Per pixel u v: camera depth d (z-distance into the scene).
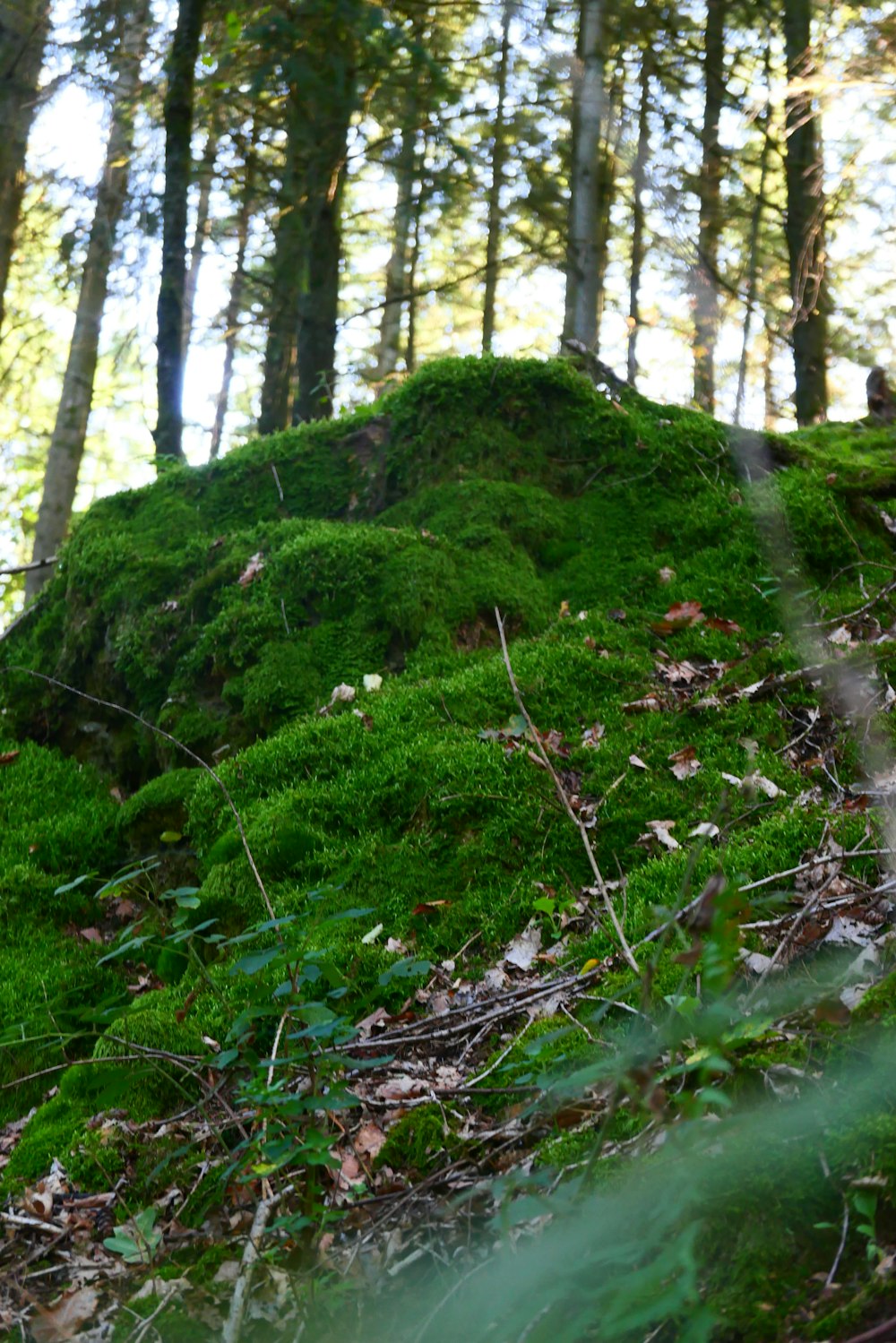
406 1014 3.48
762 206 12.57
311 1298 2.13
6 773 6.19
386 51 8.09
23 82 10.43
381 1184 2.66
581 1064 2.69
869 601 5.23
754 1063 2.20
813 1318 1.64
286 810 4.52
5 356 17.31
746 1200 1.84
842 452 7.09
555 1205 1.73
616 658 5.25
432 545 6.04
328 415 9.23
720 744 4.54
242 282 14.19
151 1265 2.45
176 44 8.91
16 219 11.66
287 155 9.41
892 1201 1.74
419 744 4.73
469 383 6.78
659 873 3.74
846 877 3.20
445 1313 1.94
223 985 3.66
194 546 6.57
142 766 6.12
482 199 11.01
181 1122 3.07
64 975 4.59
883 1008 2.20
